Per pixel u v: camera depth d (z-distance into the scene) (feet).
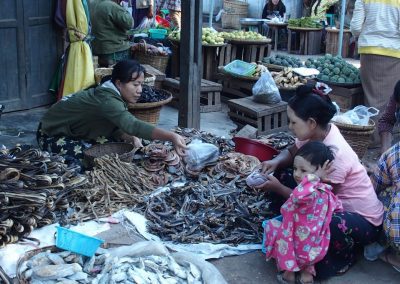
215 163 13.30
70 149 13.57
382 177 10.57
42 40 19.94
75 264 9.03
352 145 16.30
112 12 21.25
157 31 25.80
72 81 19.43
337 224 9.74
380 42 17.93
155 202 11.81
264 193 12.33
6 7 18.52
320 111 10.01
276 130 19.22
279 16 42.14
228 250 10.43
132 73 12.79
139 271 8.84
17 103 19.53
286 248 9.50
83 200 11.78
